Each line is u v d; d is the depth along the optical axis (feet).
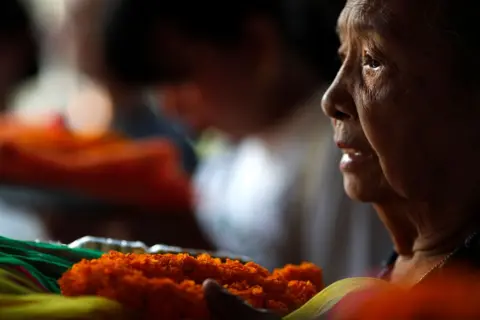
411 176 3.20
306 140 6.66
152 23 7.09
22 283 2.78
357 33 3.24
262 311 2.47
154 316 2.44
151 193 7.61
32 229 7.84
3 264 2.82
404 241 3.48
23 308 2.43
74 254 3.18
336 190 6.19
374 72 3.22
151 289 2.46
